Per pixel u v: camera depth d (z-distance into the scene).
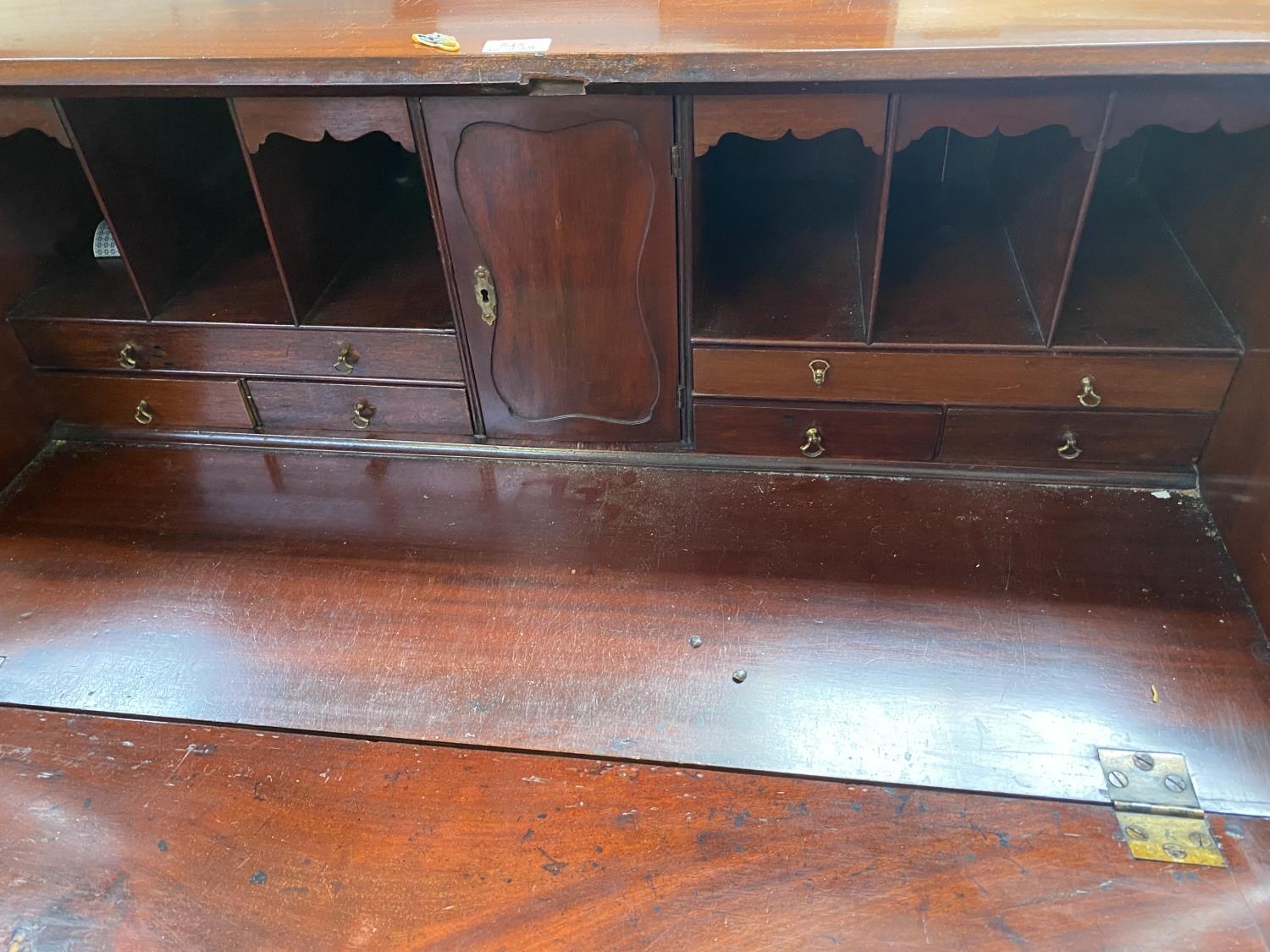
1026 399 1.73
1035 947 1.17
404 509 1.88
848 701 1.47
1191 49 1.27
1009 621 1.57
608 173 1.55
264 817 1.37
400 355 1.86
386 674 1.55
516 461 1.97
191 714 1.51
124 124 1.75
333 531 1.84
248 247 2.09
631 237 1.63
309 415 2.00
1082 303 1.76
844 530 1.76
